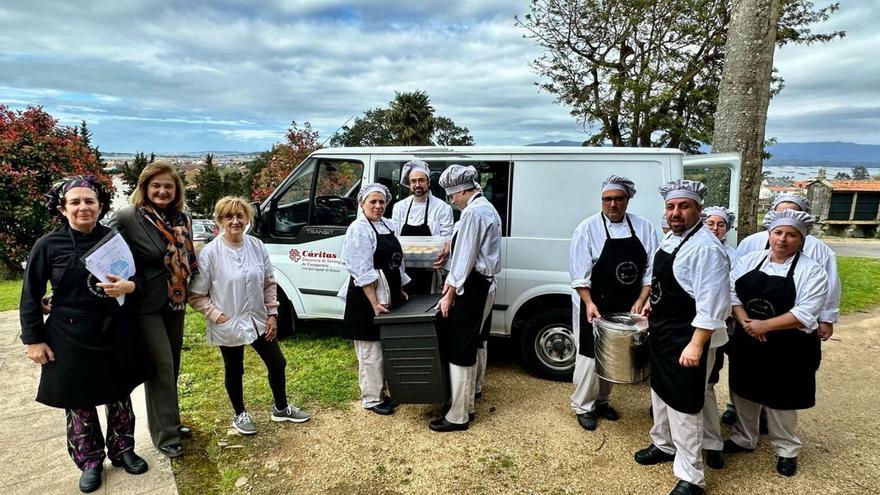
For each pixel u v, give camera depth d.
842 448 3.13
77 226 2.40
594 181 3.91
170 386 2.89
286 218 4.75
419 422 3.44
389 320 3.26
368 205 3.33
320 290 4.64
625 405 3.74
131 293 2.57
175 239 2.77
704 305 2.45
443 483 2.76
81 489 2.60
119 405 2.75
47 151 10.44
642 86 16.17
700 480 2.62
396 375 3.33
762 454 3.07
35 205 9.96
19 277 10.24
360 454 3.04
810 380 2.74
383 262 3.39
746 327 2.76
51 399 2.45
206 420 3.42
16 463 2.86
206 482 2.76
